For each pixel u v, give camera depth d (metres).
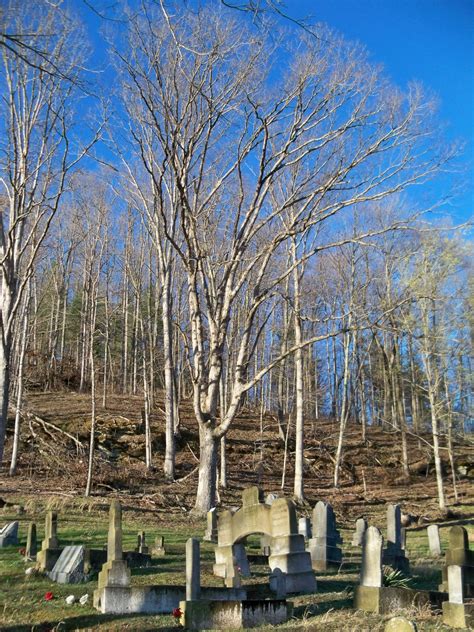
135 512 22.62
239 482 32.12
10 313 20.30
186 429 35.84
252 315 24.95
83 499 23.38
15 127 21.22
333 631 10.02
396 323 32.66
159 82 24.14
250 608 10.57
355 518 27.78
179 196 25.77
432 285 31.03
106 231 50.34
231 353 39.66
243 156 25.52
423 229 25.03
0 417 19.66
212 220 38.69
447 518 28.00
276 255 33.56
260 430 39.44
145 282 52.78
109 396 41.81
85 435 32.38
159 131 23.97
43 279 51.00
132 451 32.47
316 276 44.28
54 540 13.76
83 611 10.91
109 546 11.46
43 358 44.94
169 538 18.55
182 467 32.06
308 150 25.27
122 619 10.56
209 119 24.80
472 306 32.94
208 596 10.98
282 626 10.45
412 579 14.20
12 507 20.88
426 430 45.72
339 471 35.59
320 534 15.86
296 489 29.28
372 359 50.50
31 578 12.86
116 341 52.66
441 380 35.19
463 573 11.82
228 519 14.09
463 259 32.94
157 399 43.53
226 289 25.61
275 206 30.00
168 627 10.30
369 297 39.66
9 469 27.88
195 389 24.23
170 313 31.66
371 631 10.02
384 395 48.59
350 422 48.72
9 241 20.08
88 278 46.81
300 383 30.66
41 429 31.97
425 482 35.94
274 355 44.84
